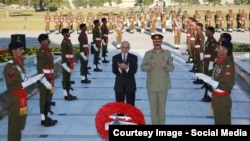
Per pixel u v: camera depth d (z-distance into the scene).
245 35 29.59
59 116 8.98
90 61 17.19
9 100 6.42
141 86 12.11
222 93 6.39
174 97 10.76
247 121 8.48
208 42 10.23
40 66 7.97
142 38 27.86
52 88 8.20
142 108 9.55
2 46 23.30
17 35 14.57
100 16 34.38
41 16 55.38
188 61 16.48
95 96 10.95
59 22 33.00
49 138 7.47
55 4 62.44
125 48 7.57
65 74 10.36
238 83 12.36
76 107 9.78
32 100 10.55
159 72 7.36
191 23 15.79
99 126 6.66
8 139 6.53
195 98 10.63
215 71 6.50
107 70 15.09
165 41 25.55
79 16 33.19
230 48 6.34
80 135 7.63
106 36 16.86
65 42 10.22
